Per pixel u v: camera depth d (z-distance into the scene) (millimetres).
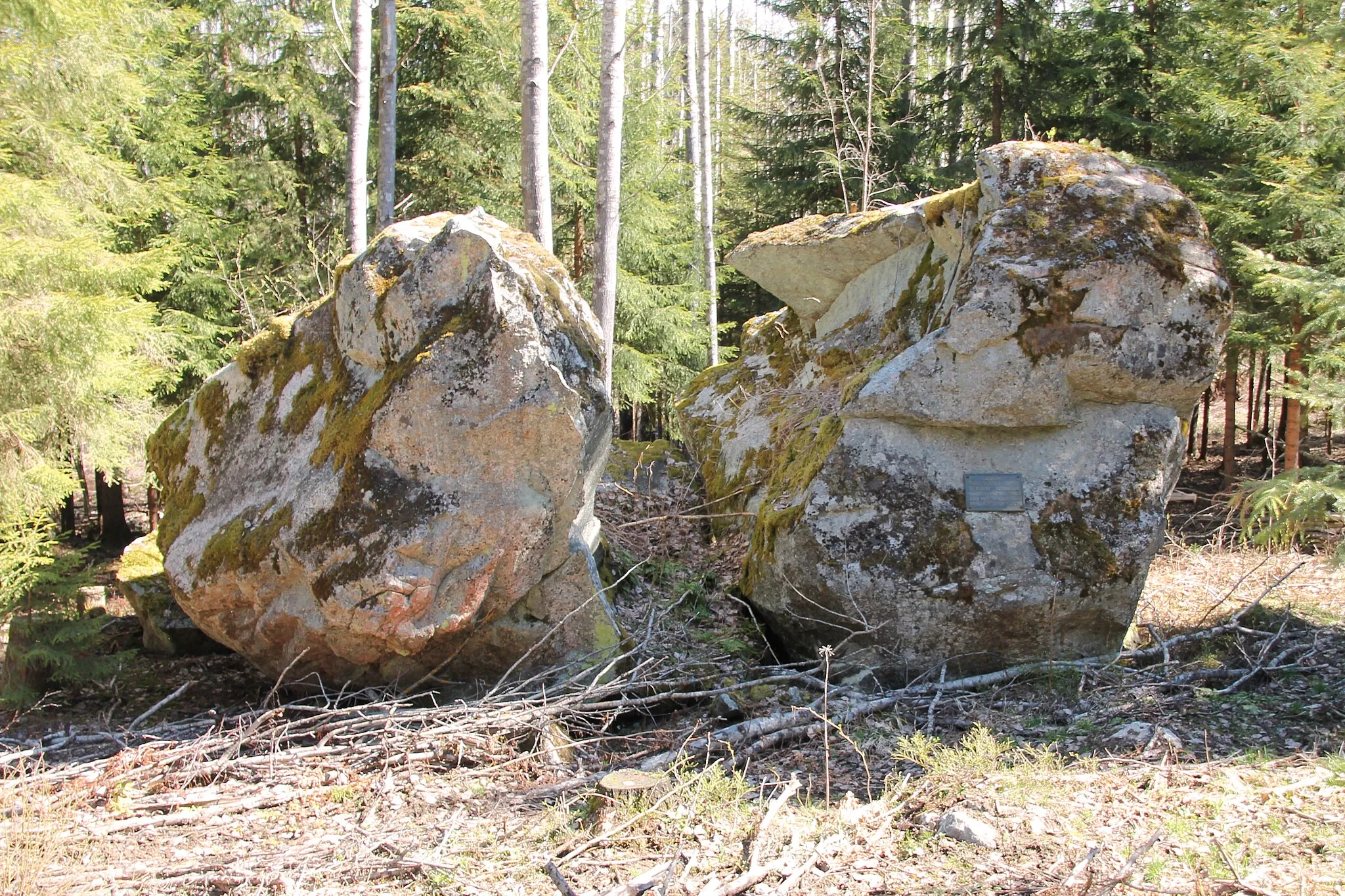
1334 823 3559
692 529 8844
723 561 8031
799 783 4086
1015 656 5699
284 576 4992
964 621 5570
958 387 5523
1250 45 10766
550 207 10320
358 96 10953
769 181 19031
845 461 5727
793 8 18516
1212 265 5531
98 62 8609
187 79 12922
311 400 5332
